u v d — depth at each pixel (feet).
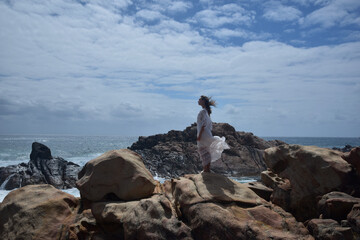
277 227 14.97
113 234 18.67
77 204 21.81
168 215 16.79
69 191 59.26
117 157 21.71
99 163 21.66
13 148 194.18
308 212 18.86
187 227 15.93
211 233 15.07
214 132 93.50
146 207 17.30
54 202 20.11
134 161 22.63
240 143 95.81
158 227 16.05
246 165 82.74
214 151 21.57
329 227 13.88
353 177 17.67
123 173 21.16
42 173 68.03
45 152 77.25
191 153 88.94
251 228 14.20
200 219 15.83
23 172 66.69
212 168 80.89
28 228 18.28
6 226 18.99
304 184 19.35
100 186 21.02
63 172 69.15
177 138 103.09
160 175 77.10
